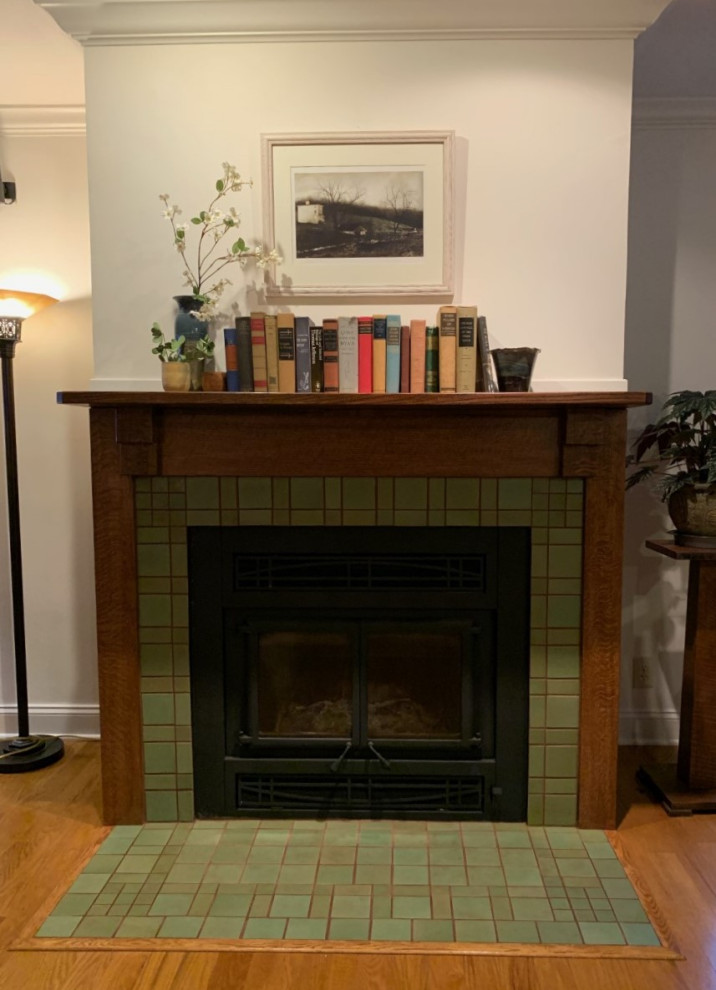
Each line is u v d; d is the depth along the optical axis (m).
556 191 2.15
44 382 2.80
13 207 2.75
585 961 1.68
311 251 2.18
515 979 1.62
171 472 2.16
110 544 2.18
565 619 2.18
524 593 2.20
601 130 2.13
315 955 1.70
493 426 2.12
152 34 2.12
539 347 2.18
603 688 2.17
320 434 2.13
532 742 2.21
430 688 2.31
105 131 2.16
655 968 1.66
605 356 2.18
